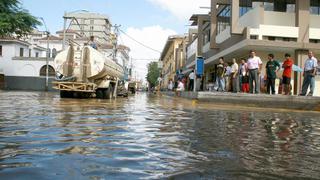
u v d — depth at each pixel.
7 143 5.75
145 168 4.37
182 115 11.62
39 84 55.59
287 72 17.83
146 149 5.58
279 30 24.94
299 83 23.67
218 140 6.61
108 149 5.48
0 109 11.88
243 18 27.86
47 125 7.98
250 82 18.23
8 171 4.06
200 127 8.48
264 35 24.81
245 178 4.02
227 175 4.12
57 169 4.19
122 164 4.54
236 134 7.47
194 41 44.62
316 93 24.55
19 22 42.88
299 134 7.86
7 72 57.62
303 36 24.48
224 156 5.19
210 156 5.17
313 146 6.32
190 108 15.23
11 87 55.75
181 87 37.16
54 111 11.50
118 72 27.98
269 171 4.37
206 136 7.07
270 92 18.25
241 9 28.64
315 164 4.86
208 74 41.09
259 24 24.81
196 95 19.89
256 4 26.30
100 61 22.20
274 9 26.50
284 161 4.99
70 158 4.77
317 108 16.83
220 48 31.88
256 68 17.98
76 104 15.54
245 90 19.14
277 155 5.40
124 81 32.81
